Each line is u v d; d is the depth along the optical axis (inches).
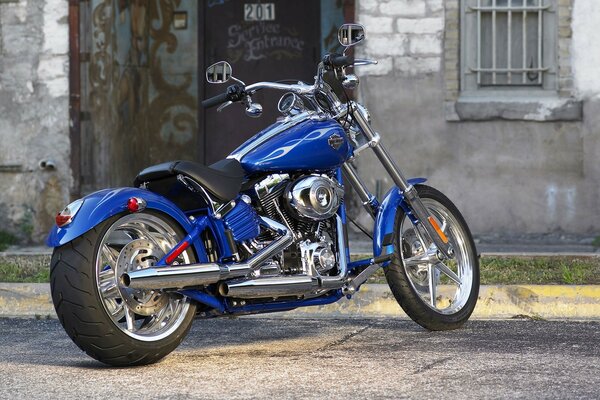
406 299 278.4
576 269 366.0
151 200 238.1
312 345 265.6
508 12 489.1
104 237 233.3
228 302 249.0
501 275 362.3
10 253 420.8
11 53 494.6
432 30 486.0
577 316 319.6
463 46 488.4
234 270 243.6
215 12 563.8
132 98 545.3
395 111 486.3
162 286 233.3
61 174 494.9
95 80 498.9
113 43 519.5
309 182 257.1
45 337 288.0
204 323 304.8
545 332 283.4
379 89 486.3
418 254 287.9
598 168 484.4
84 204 233.0
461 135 486.3
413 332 284.7
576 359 242.8
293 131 260.5
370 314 323.3
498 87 491.5
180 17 564.7
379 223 275.7
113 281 236.5
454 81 486.6
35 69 494.0
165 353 240.4
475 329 289.0
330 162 265.1
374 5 486.0
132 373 230.8
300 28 560.1
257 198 257.6
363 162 485.1
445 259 287.4
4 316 329.4
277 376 225.3
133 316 238.8
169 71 565.6
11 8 493.4
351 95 486.0
